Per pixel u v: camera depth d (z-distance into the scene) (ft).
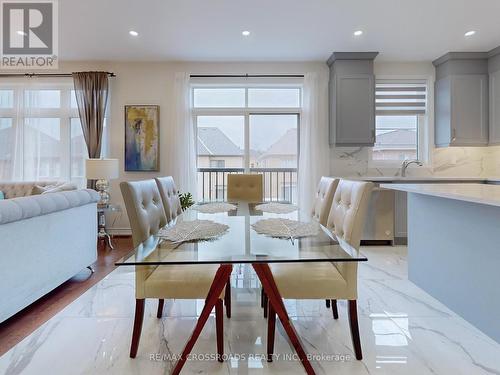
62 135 14.84
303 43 12.52
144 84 14.60
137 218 5.49
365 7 9.84
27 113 14.55
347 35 11.80
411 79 14.55
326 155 14.71
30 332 6.15
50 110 14.78
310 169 14.28
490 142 13.28
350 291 5.18
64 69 14.49
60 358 5.31
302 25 11.01
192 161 14.52
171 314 6.97
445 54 13.57
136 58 14.12
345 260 4.22
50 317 6.78
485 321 5.88
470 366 5.04
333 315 6.76
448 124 13.56
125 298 7.78
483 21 10.76
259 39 12.16
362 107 13.60
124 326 6.40
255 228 5.83
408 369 4.99
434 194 5.78
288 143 15.24
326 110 14.66
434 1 9.50
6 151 14.65
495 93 13.03
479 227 5.98
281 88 15.05
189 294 5.24
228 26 11.07
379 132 14.74
